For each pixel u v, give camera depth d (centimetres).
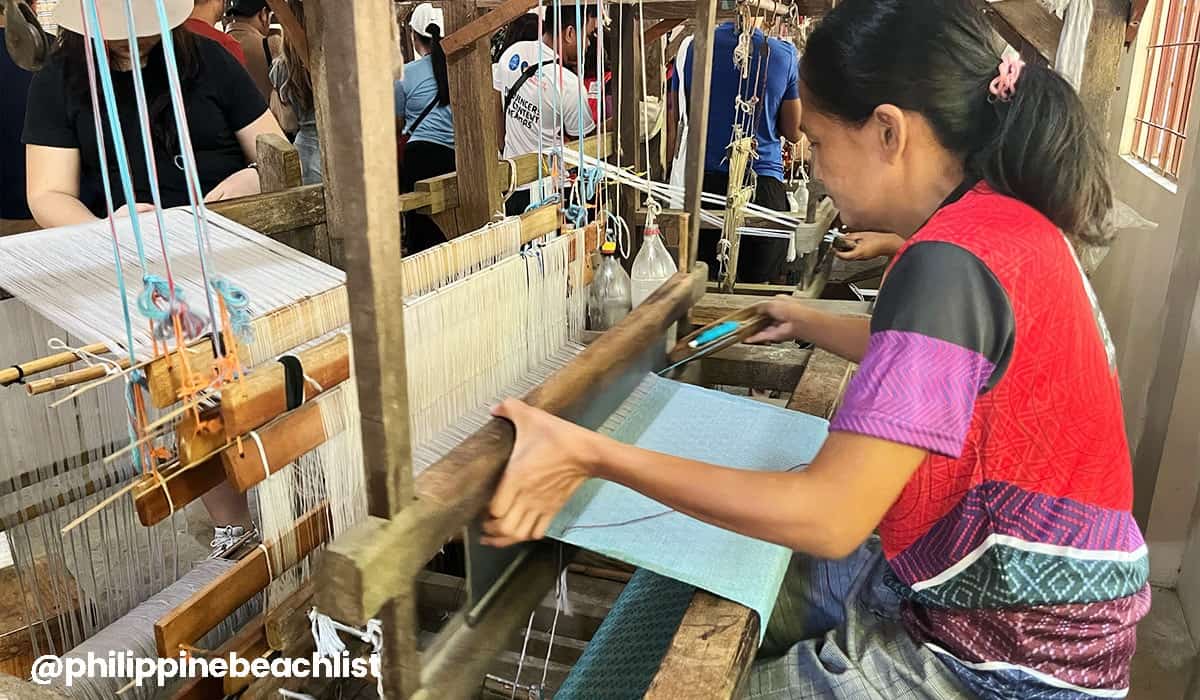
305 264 126
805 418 126
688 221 133
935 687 87
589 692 109
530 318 132
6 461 119
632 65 248
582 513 101
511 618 86
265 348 99
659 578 123
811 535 69
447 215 226
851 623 96
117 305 105
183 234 133
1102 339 79
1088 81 170
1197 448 207
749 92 287
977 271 71
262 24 321
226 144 193
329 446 102
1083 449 78
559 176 152
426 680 73
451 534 70
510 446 77
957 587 84
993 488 79
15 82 212
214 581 98
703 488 72
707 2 123
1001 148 75
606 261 152
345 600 62
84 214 165
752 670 97
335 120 55
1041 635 83
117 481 130
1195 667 175
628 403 123
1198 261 202
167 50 71
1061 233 78
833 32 78
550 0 196
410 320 108
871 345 72
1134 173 272
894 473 68
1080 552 79
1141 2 164
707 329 129
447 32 212
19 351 119
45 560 141
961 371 69
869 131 79
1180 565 216
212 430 86
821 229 237
